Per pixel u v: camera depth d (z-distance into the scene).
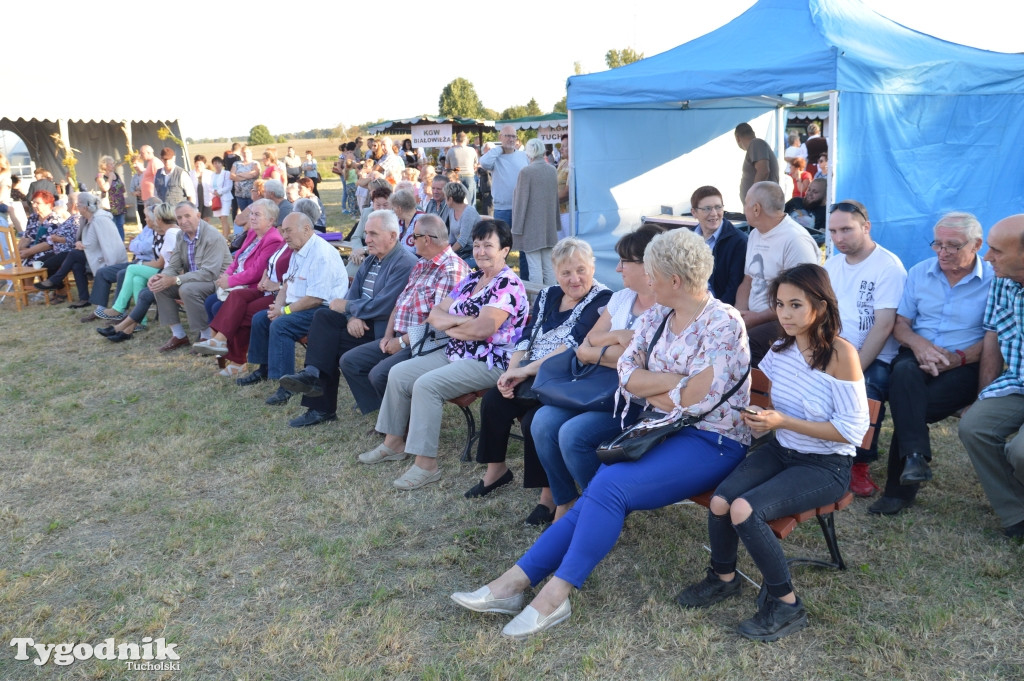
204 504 3.98
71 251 8.87
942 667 2.53
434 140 24.23
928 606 2.83
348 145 17.36
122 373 6.36
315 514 3.81
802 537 3.38
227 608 3.09
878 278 3.80
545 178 7.80
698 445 2.87
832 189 5.42
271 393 5.71
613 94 6.99
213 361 6.57
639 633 2.80
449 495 3.99
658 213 8.71
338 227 14.59
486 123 25.39
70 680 2.70
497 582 2.93
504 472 4.00
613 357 3.35
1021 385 3.24
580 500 2.91
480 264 4.09
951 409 3.61
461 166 11.26
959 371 3.59
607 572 3.20
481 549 3.45
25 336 7.63
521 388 3.72
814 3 6.45
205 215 15.43
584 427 3.19
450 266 4.58
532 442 3.58
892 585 2.98
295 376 4.77
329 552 3.45
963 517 3.47
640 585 3.10
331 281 5.52
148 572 3.37
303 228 5.52
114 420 5.29
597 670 2.60
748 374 2.85
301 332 5.55
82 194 8.10
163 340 7.30
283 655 2.78
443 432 4.85
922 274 3.78
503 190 9.20
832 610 2.82
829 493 2.75
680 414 2.83
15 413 5.51
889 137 5.63
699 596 2.92
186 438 4.91
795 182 11.55
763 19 6.73
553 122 22.59
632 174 8.36
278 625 2.93
